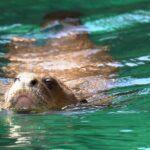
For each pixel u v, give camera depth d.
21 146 16.77
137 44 30.70
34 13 38.25
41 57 29.27
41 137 17.80
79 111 21.45
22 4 40.38
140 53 29.05
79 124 19.41
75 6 39.47
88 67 27.30
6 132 18.52
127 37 32.19
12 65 28.02
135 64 27.34
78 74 26.33
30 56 29.52
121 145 16.95
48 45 31.50
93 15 37.12
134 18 35.78
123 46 30.55
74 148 16.69
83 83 25.08
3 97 22.94
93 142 17.16
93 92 23.97
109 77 25.80
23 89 21.41
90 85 24.80
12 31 34.50
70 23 35.50
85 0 40.81
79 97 23.39
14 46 31.42
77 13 37.59
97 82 25.14
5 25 35.78
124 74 26.05
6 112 21.30
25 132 18.42
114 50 30.00
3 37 33.22
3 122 19.89
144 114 20.41
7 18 37.28
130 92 23.50
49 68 27.30
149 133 18.06
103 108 21.70
